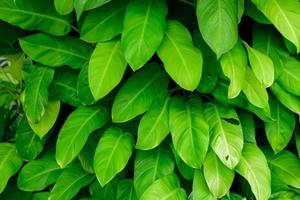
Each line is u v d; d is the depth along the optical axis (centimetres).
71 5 152
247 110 165
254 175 154
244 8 156
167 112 158
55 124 177
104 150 156
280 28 146
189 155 149
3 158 167
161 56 147
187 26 166
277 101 165
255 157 158
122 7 156
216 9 141
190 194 161
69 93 166
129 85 157
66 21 162
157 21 146
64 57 162
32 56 159
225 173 154
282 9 148
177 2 165
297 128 171
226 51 138
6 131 185
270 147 174
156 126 154
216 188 153
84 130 158
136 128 166
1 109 178
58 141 157
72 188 166
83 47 164
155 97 157
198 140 150
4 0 159
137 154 162
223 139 152
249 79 153
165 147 164
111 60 150
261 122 173
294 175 167
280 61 160
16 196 172
